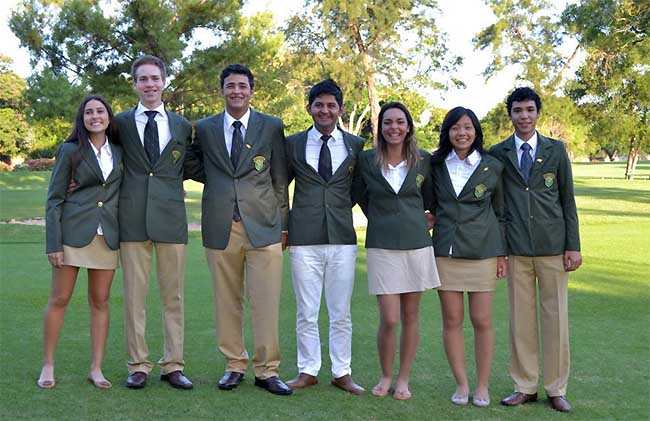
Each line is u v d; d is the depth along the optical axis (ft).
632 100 94.48
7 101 151.53
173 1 58.59
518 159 14.75
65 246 14.61
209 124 15.30
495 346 18.81
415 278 14.62
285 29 117.19
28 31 57.21
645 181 123.95
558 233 14.49
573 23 73.92
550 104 112.88
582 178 136.98
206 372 16.20
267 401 14.24
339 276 15.29
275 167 15.56
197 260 34.06
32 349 17.74
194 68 58.49
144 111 15.02
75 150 14.60
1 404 13.60
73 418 12.90
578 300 24.61
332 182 15.26
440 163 15.05
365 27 111.86
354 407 14.01
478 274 14.60
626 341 19.12
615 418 13.58
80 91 55.52
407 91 124.88
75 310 22.36
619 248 38.78
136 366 15.12
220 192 15.02
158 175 15.01
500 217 14.98
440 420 13.39
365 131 149.28
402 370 14.84
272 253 15.14
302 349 15.49
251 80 15.21
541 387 15.76
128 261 15.03
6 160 151.74
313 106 15.16
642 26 72.18
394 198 14.74
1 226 50.49
